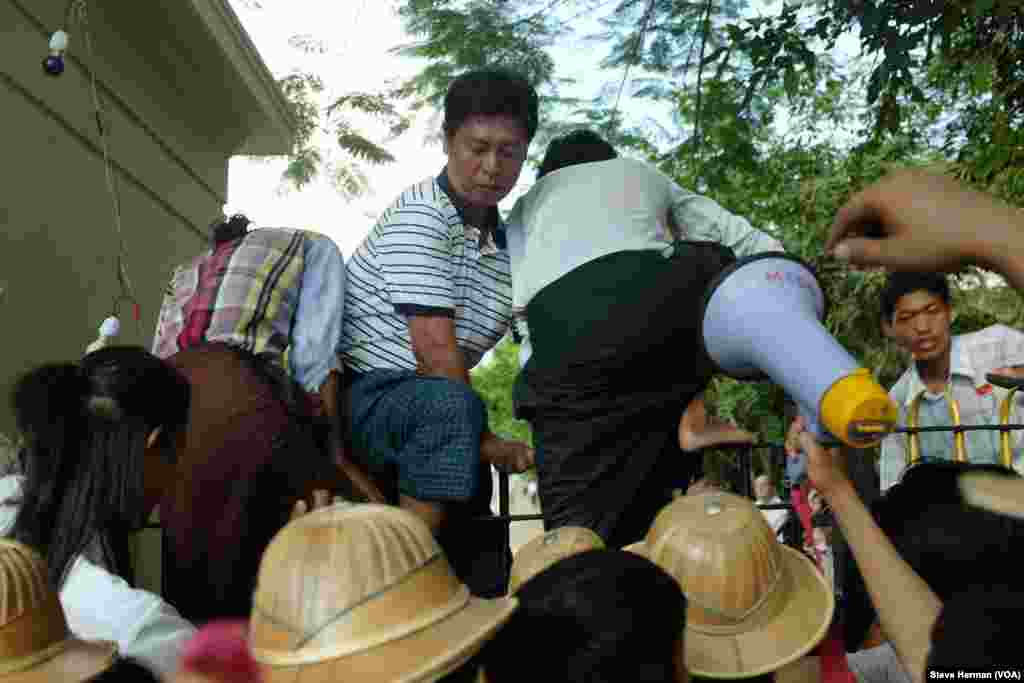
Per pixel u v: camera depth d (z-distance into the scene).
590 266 2.66
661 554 1.78
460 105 2.91
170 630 1.94
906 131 9.88
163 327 3.00
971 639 1.34
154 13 6.57
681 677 1.27
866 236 1.05
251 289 2.83
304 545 1.41
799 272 2.23
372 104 7.01
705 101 6.28
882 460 4.23
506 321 3.18
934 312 3.97
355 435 2.86
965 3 4.62
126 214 6.63
